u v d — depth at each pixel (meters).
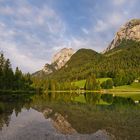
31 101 81.62
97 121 37.53
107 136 26.45
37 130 28.98
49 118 40.91
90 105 68.75
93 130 29.98
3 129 29.16
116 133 28.05
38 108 58.47
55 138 24.70
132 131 29.20
